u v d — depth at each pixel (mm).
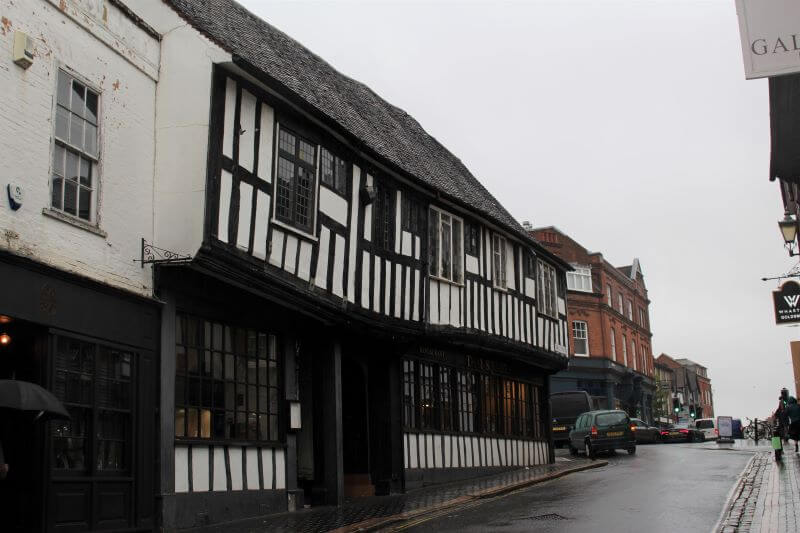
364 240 15016
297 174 13023
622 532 9922
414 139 21188
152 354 10711
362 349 16125
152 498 10406
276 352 13523
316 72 17125
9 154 8570
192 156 11008
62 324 9148
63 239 9281
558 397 33250
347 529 10703
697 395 81312
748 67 6512
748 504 11828
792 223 16797
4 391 7754
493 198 24594
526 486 16562
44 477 8703
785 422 22922
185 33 11367
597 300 44344
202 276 11625
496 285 20281
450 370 19125
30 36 8961
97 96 10133
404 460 16438
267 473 12781
